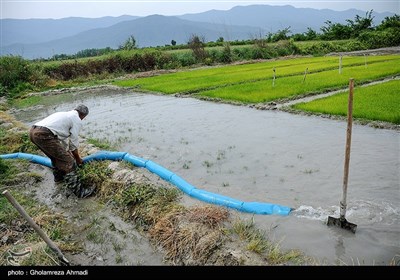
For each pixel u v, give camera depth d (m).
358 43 40.75
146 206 5.82
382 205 5.54
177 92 17.80
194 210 5.40
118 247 5.07
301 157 7.85
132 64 32.28
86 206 6.49
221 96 15.32
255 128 10.45
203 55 34.53
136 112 14.13
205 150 8.84
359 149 8.08
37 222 5.71
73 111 7.16
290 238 4.82
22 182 7.63
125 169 7.15
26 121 14.55
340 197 5.89
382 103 11.64
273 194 6.20
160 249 4.93
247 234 4.84
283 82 17.75
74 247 5.07
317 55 36.06
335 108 11.52
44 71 28.64
